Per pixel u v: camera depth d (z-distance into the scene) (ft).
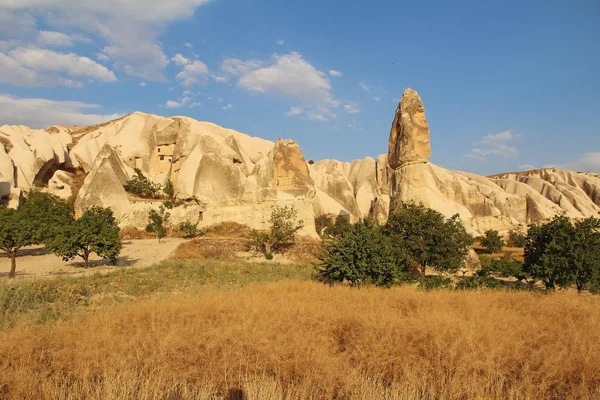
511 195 206.59
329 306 31.32
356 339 24.61
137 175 164.35
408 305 33.76
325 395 19.62
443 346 23.02
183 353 22.36
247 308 30.12
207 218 138.00
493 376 20.79
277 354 21.86
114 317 28.78
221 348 22.62
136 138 193.88
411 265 71.67
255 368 20.98
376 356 22.26
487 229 157.07
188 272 67.92
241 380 20.13
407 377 20.39
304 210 129.80
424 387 19.80
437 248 68.13
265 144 209.36
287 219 120.57
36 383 19.71
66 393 19.49
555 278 55.57
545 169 276.82
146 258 92.22
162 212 135.64
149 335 24.23
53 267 78.59
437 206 111.86
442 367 21.57
